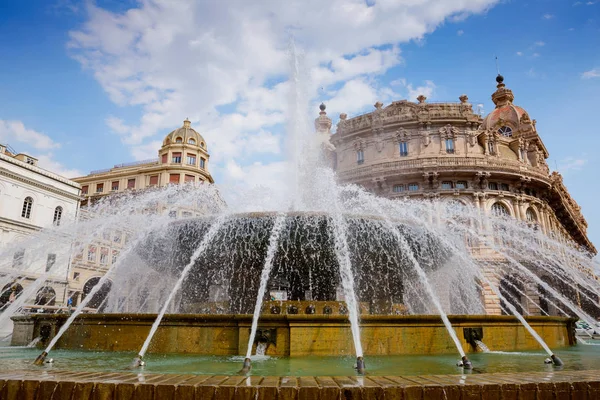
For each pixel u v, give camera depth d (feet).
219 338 24.89
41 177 135.03
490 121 181.78
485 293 113.39
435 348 25.94
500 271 114.42
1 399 10.92
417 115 146.51
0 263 54.39
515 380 11.59
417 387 10.86
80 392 10.82
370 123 152.15
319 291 38.45
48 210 136.67
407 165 137.08
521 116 175.52
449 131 145.38
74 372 12.58
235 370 18.30
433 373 17.65
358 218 36.86
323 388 10.79
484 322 28.17
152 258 43.78
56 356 23.29
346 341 24.34
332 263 37.93
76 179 213.25
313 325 24.17
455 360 22.57
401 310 41.75
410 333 25.79
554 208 174.40
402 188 138.21
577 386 11.23
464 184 136.67
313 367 19.57
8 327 57.88
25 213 129.39
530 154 160.25
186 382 11.21
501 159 141.28
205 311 37.55
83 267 131.34
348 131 156.97
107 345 26.86
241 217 36.35
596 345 37.65
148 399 10.70
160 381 11.27
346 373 17.78
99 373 12.42
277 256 37.47
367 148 151.84
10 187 125.08
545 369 18.86
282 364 20.57
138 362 19.58
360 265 40.50
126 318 26.99
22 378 11.31
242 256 38.32
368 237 38.14
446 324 26.23
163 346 25.59
